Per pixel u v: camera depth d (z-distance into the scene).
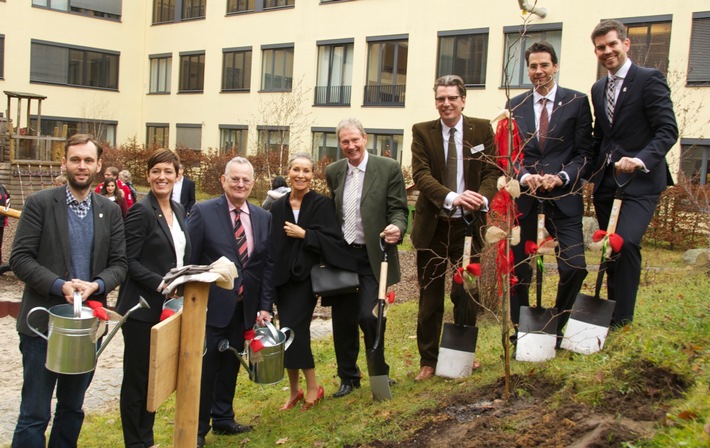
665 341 3.74
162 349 2.75
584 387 3.52
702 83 16.08
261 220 4.79
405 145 22.55
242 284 4.65
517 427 3.37
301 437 4.25
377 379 4.41
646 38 17.12
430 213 4.79
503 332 3.75
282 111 23.20
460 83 4.66
